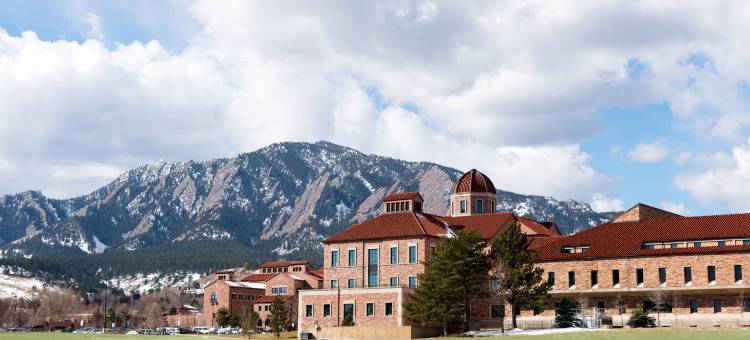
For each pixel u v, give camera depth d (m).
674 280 119.69
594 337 89.75
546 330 110.75
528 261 117.69
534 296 115.75
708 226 124.81
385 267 138.50
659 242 125.00
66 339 115.06
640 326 115.25
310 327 138.50
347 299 136.00
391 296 131.25
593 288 125.19
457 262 116.75
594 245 129.38
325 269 144.75
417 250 135.88
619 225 134.00
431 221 144.12
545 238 141.62
